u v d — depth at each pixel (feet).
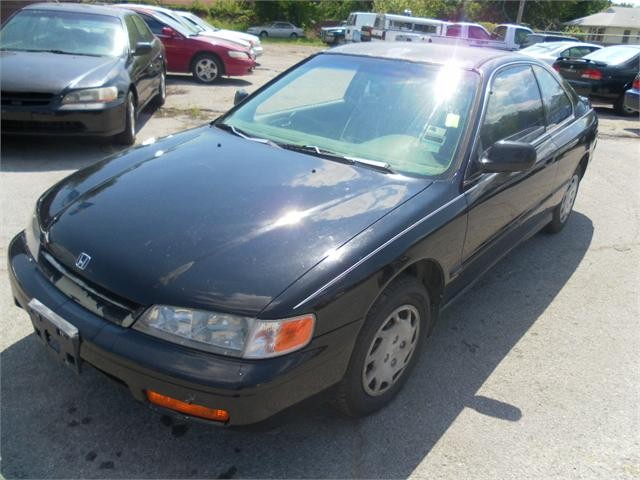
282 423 7.00
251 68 40.65
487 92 10.65
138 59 24.16
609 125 34.71
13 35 22.43
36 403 8.30
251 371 6.43
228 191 8.45
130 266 7.07
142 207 8.07
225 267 6.93
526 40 72.95
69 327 7.09
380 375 8.35
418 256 8.19
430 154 9.77
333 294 6.95
